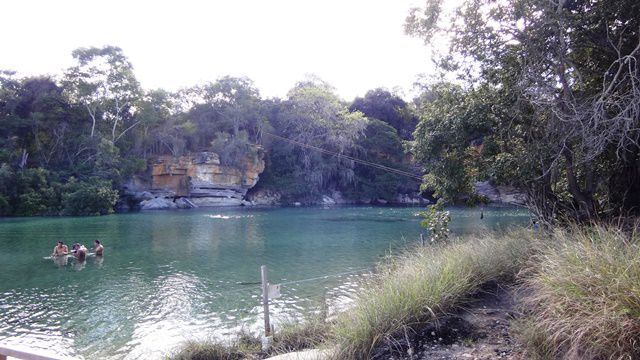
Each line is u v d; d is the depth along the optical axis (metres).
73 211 42.47
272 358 5.47
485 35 9.51
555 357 4.00
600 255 4.54
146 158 55.72
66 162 49.31
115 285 14.15
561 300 4.23
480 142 11.40
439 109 11.09
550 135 8.74
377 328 5.02
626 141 8.11
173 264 17.83
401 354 4.75
